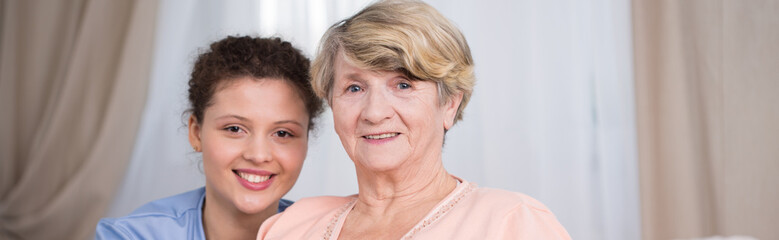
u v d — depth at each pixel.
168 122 3.11
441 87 0.92
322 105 1.32
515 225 0.81
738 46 2.82
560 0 3.10
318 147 2.93
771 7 2.77
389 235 0.91
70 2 3.16
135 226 1.24
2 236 3.01
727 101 2.83
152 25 3.06
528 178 3.06
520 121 3.07
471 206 0.87
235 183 1.22
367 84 0.91
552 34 3.09
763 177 2.79
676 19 2.90
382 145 0.90
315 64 0.98
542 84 3.09
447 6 3.08
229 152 1.20
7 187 3.12
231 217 1.28
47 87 3.15
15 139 3.13
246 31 3.05
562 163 3.08
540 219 0.83
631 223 3.03
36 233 3.02
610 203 3.05
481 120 3.07
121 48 3.07
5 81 3.12
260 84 1.19
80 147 3.07
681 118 2.87
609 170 3.05
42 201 3.05
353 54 0.89
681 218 2.86
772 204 2.78
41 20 3.15
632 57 3.00
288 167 1.23
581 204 3.06
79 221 3.01
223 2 3.12
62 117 3.07
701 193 2.89
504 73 3.08
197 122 1.28
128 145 3.04
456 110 0.96
